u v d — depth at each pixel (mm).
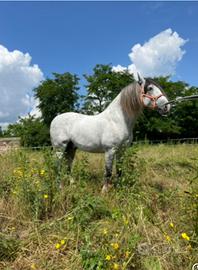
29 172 4223
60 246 2873
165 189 4863
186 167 6590
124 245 2771
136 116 4910
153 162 6789
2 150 8570
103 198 4055
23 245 3029
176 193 4188
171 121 29141
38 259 2855
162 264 2652
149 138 29266
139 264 2645
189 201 3428
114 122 4828
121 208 3629
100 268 2498
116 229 3160
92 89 32031
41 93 32531
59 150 5246
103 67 32312
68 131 5438
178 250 2771
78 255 2764
